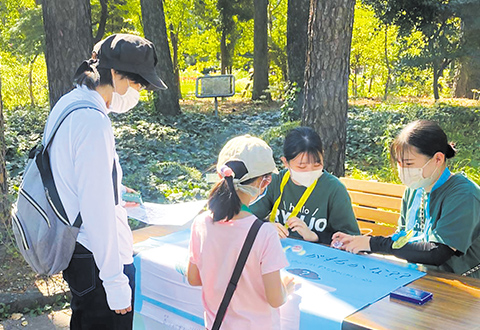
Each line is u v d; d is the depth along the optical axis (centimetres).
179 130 1152
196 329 258
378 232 365
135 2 1838
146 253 281
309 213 317
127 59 228
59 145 219
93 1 1741
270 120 1333
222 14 2214
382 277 246
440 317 204
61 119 221
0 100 506
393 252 264
